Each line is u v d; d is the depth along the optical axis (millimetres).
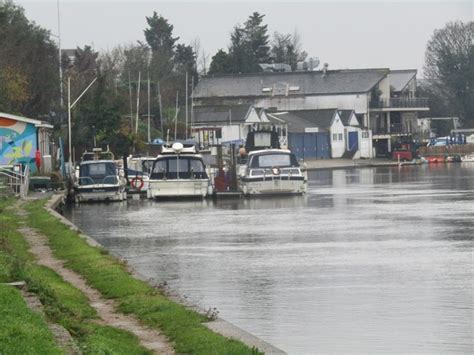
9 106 125188
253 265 49500
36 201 85375
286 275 45812
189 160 103562
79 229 67375
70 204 98938
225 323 32688
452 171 169500
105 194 100375
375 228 67938
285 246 57750
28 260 46625
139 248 58531
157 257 53719
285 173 105375
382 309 36969
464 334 32688
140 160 115500
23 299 31859
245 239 62500
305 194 106875
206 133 186875
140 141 141625
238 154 119250
